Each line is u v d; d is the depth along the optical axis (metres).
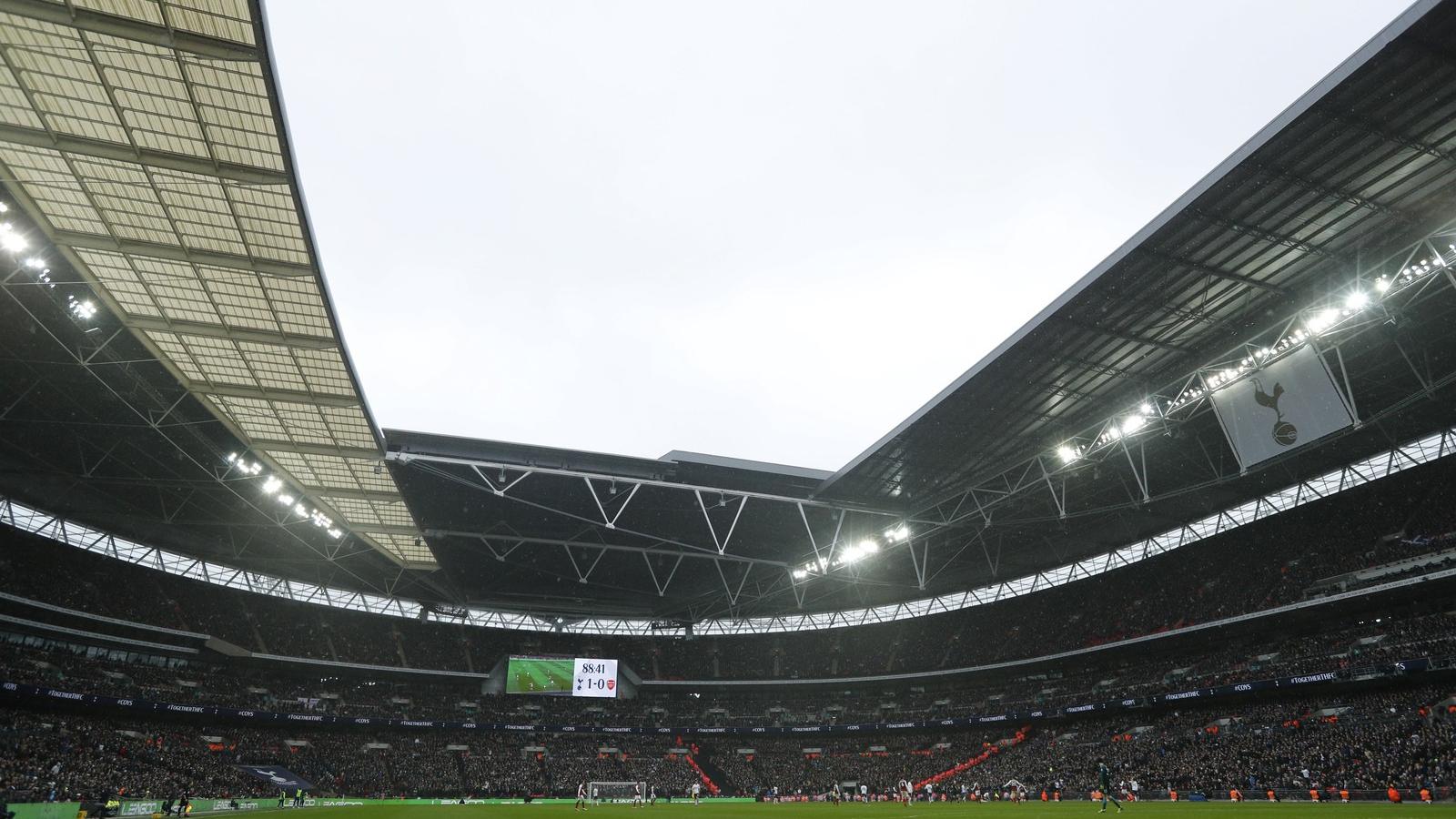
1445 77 29.17
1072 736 70.69
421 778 74.56
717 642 97.94
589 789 75.75
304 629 80.38
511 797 74.62
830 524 70.31
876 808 54.16
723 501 61.28
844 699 91.69
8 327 41.09
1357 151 32.34
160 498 62.03
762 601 91.56
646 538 73.69
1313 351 40.62
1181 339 45.22
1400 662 48.91
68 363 42.41
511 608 90.12
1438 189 34.44
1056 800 61.22
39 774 47.22
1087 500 66.06
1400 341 44.69
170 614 69.62
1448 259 35.12
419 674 83.81
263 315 38.25
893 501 66.19
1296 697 56.84
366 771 73.31
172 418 50.06
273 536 70.31
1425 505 55.94
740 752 88.25
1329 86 29.27
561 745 85.19
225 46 25.00
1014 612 84.12
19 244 33.19
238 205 31.59
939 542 75.88
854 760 83.75
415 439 54.66
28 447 53.66
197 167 29.67
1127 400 50.53
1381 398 51.22
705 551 70.94
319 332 39.03
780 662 94.75
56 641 62.91
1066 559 77.50
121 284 36.53
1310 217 35.84
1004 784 67.25
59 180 30.75
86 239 33.62
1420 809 33.06
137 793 51.28
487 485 60.69
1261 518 65.00
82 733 57.78
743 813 49.84
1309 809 36.25
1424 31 27.23
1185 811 39.09
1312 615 57.91
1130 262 38.72
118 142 29.03
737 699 93.75
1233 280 40.06
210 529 69.12
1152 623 69.50
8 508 56.53
